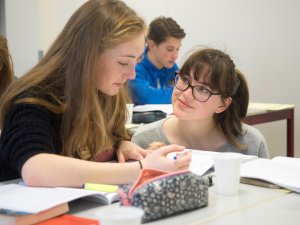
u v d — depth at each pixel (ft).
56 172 3.40
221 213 2.91
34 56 13.52
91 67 3.96
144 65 10.32
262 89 12.12
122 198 2.96
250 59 12.21
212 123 5.56
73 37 4.07
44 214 2.83
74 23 4.11
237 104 5.53
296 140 11.68
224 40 12.57
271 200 3.22
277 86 11.87
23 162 3.49
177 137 5.62
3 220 2.79
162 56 10.28
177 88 5.34
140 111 8.09
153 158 3.60
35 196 3.10
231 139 5.56
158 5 13.67
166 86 10.51
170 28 10.15
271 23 11.74
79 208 3.09
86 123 4.15
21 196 3.11
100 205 3.14
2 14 14.03
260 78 12.12
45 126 3.77
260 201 3.20
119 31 3.89
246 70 12.31
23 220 2.73
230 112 5.53
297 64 11.47
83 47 3.97
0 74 6.52
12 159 3.61
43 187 3.38
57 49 4.23
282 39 11.62
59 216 2.91
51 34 13.70
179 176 2.90
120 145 4.82
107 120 4.85
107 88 4.12
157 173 3.03
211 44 12.80
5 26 13.99
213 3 12.64
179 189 2.86
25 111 3.76
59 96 4.06
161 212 2.77
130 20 3.98
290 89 11.66
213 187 3.59
